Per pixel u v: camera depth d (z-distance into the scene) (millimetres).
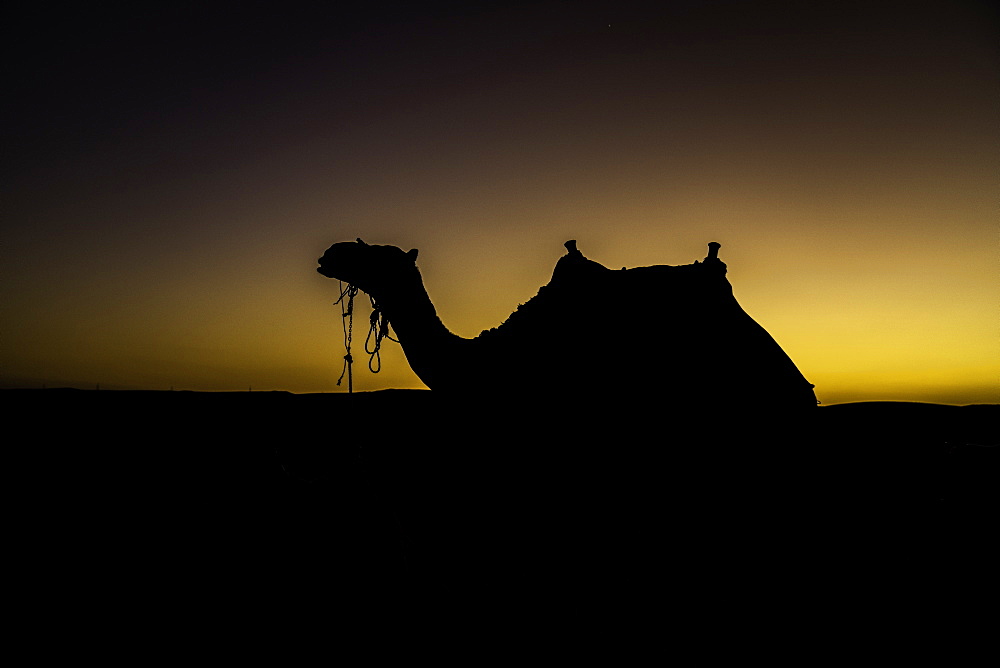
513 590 3229
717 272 4129
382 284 3674
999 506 4598
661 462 3270
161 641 3533
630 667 2840
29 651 3439
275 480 7391
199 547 5219
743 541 3180
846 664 2807
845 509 3488
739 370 3637
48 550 5160
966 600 3309
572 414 3369
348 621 3752
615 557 3135
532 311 3836
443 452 3561
